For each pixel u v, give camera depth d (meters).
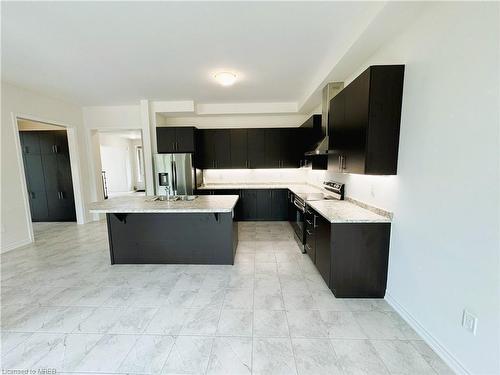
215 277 2.75
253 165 5.37
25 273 2.89
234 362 1.57
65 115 4.87
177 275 2.81
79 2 1.78
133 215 3.08
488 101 1.25
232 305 2.20
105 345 1.73
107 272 2.91
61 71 3.20
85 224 5.32
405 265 1.97
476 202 1.32
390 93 1.98
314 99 4.03
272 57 2.82
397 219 2.07
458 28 1.42
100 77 3.44
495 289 1.23
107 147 9.95
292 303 2.22
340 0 1.79
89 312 2.12
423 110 1.73
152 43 2.45
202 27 2.17
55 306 2.21
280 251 3.53
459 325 1.45
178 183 4.80
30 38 2.32
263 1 1.81
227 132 5.32
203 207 2.81
